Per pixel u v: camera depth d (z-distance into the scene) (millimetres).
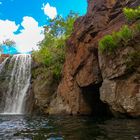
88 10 23203
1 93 35188
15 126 13930
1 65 39281
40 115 24656
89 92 22016
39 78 30438
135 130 10562
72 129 11859
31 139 9227
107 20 20062
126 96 15562
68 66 23672
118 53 16234
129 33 15938
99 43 17672
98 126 12555
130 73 15727
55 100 26172
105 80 17188
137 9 17734
